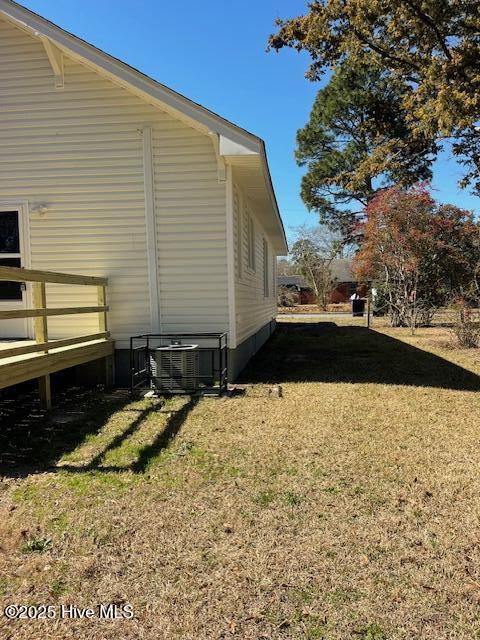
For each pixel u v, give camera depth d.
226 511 2.81
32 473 3.42
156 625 1.91
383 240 15.37
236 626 1.90
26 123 6.49
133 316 6.59
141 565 2.30
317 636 1.84
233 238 6.45
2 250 6.70
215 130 5.83
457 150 12.16
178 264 6.49
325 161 26.56
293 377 7.21
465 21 9.92
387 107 14.93
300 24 12.53
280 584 2.15
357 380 6.94
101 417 4.86
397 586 2.13
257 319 10.83
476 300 11.28
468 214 14.64
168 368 5.91
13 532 2.61
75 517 2.76
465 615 1.95
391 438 4.17
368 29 11.10
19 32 6.40
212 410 5.11
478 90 8.80
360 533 2.57
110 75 5.93
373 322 19.33
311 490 3.10
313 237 40.34
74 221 6.56
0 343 6.07
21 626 1.91
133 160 6.42
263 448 3.90
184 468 3.47
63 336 6.71
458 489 3.12
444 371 7.68
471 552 2.39
